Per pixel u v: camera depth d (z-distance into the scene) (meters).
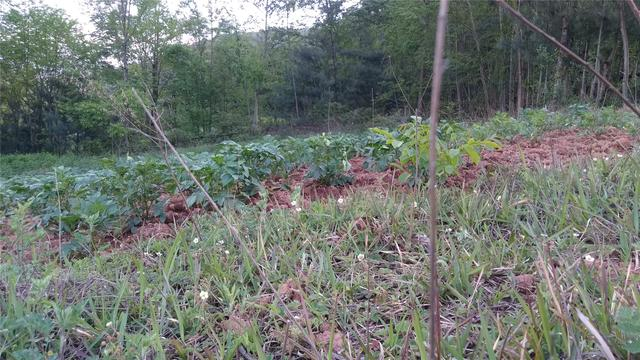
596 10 19.44
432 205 0.85
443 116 20.17
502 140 7.68
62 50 24.55
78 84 20.92
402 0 24.56
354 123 25.64
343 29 29.98
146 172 4.41
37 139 26.61
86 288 2.59
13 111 26.41
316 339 2.03
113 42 22.48
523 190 3.66
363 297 2.47
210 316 2.27
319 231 3.36
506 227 3.21
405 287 2.50
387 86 26.81
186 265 2.99
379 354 1.88
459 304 2.29
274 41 32.94
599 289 2.08
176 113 25.50
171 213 4.61
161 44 24.09
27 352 1.76
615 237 2.83
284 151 5.68
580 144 6.59
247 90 28.50
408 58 25.67
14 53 24.80
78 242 3.34
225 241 3.23
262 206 3.58
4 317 2.01
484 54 24.56
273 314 2.20
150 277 2.76
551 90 21.28
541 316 1.71
